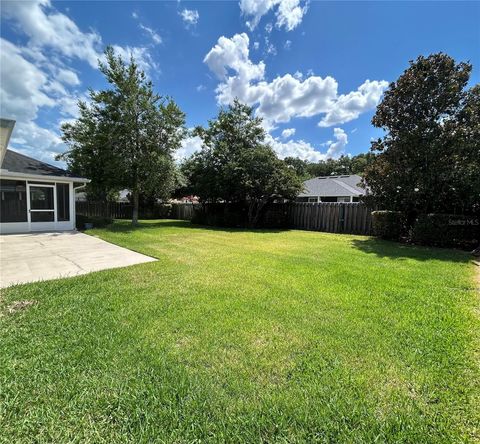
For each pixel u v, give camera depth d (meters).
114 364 2.22
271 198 14.46
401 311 3.32
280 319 3.07
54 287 4.08
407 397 1.88
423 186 8.60
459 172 8.15
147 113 13.05
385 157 9.52
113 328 2.83
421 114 8.86
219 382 2.02
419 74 8.52
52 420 1.68
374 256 6.75
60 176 11.61
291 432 1.61
